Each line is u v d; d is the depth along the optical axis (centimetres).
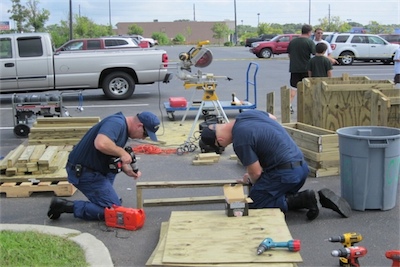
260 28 7775
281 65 2684
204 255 412
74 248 446
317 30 1190
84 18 5116
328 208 554
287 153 514
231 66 2634
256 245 426
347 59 2816
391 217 544
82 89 1448
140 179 706
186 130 1025
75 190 652
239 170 745
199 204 578
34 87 1414
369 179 551
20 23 4019
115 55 1438
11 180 639
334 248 469
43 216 564
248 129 507
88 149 526
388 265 435
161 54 1462
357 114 817
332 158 698
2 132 1056
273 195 517
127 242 489
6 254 421
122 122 523
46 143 828
